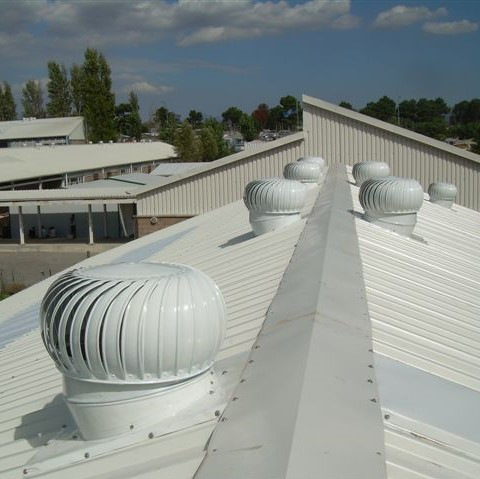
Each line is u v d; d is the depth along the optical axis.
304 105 25.58
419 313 6.26
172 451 3.38
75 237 40.47
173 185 27.45
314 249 7.67
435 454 3.41
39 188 49.31
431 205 17.05
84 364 3.55
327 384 3.76
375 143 25.36
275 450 3.02
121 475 3.28
